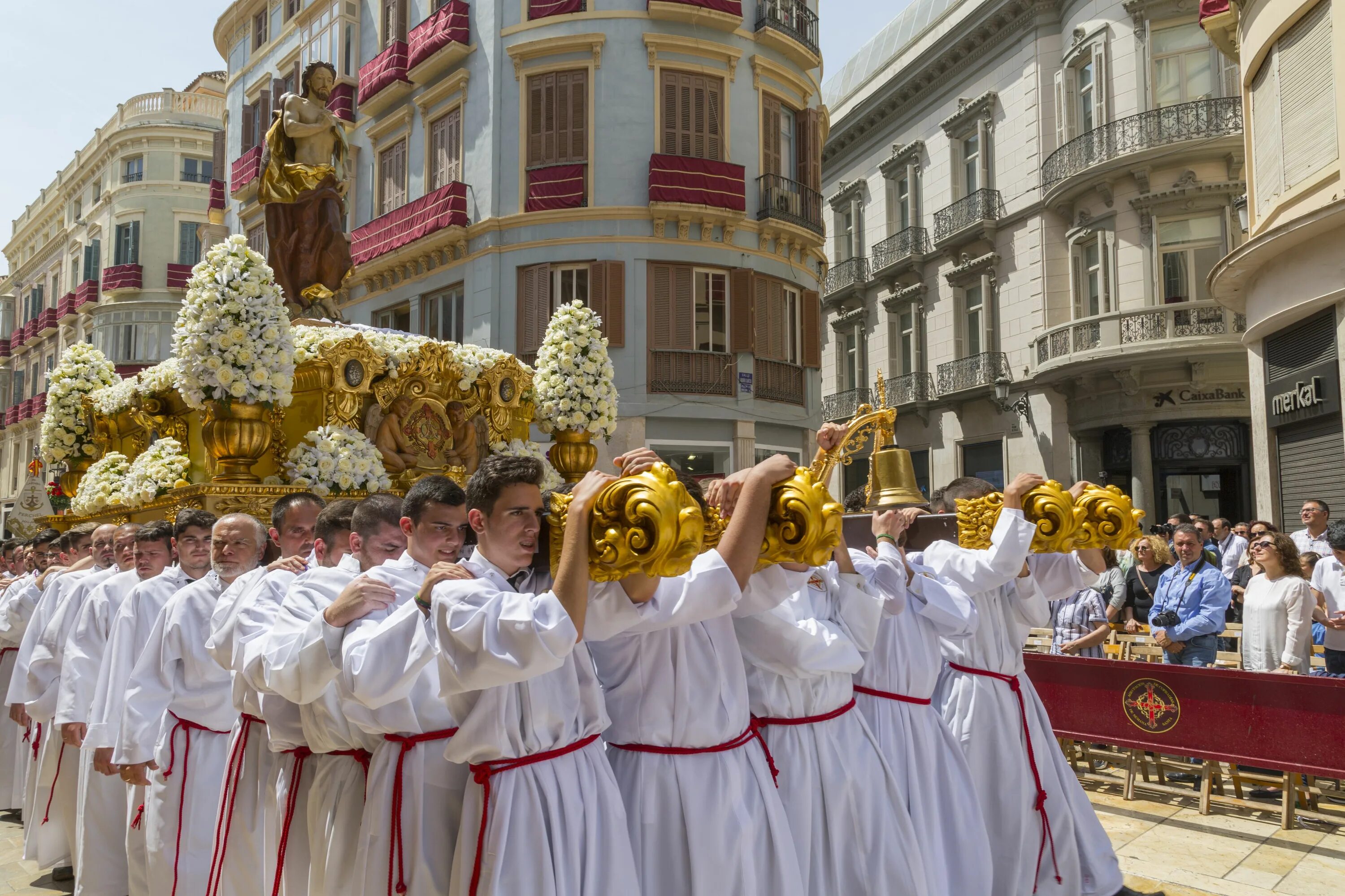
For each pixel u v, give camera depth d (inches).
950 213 880.9
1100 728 239.8
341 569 125.6
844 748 129.4
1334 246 402.3
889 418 149.3
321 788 123.5
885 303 983.6
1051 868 162.6
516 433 329.4
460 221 737.6
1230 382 668.7
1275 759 213.2
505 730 99.1
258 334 237.9
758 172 741.9
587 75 716.7
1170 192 677.9
